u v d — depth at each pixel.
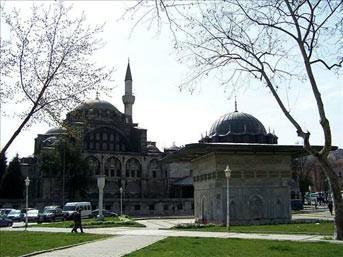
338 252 20.05
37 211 73.62
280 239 27.36
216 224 45.59
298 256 18.97
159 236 32.06
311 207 106.06
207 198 51.25
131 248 24.17
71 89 22.91
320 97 26.45
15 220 71.25
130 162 133.00
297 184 111.50
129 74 142.75
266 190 48.81
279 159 49.69
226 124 65.56
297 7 25.20
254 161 49.00
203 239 28.11
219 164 48.03
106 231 40.16
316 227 37.53
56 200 103.69
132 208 105.44
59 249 24.50
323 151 26.48
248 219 47.75
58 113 22.83
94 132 130.00
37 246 26.33
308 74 26.47
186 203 109.88
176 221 60.88
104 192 125.88
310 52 26.39
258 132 65.00
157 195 134.62
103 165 126.75
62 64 22.56
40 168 107.62
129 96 141.12
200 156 54.03
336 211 26.47
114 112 134.50
